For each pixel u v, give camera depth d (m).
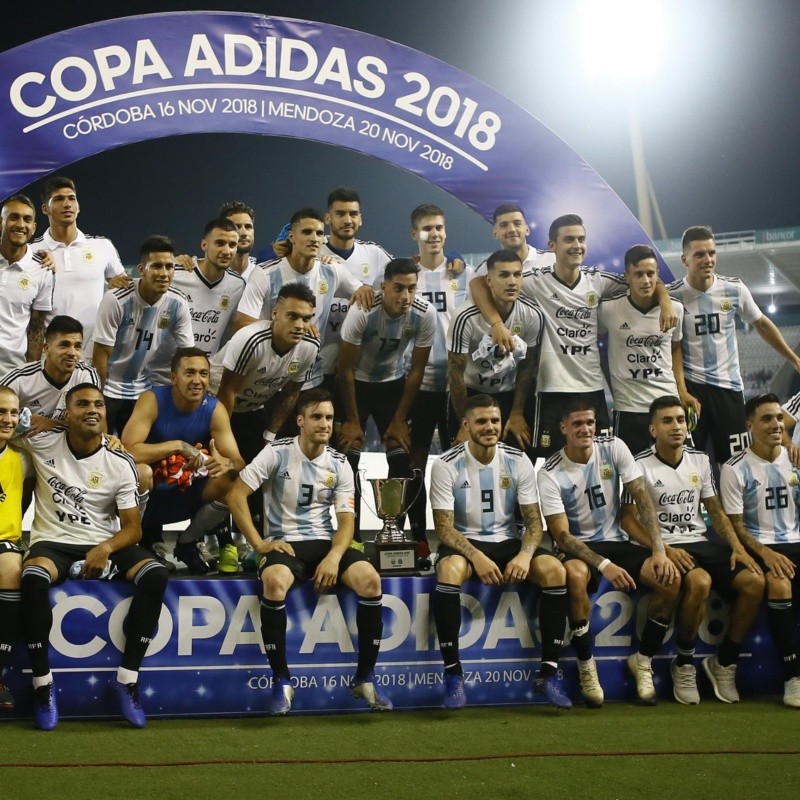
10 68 5.18
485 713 4.32
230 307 5.57
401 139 5.59
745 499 4.88
